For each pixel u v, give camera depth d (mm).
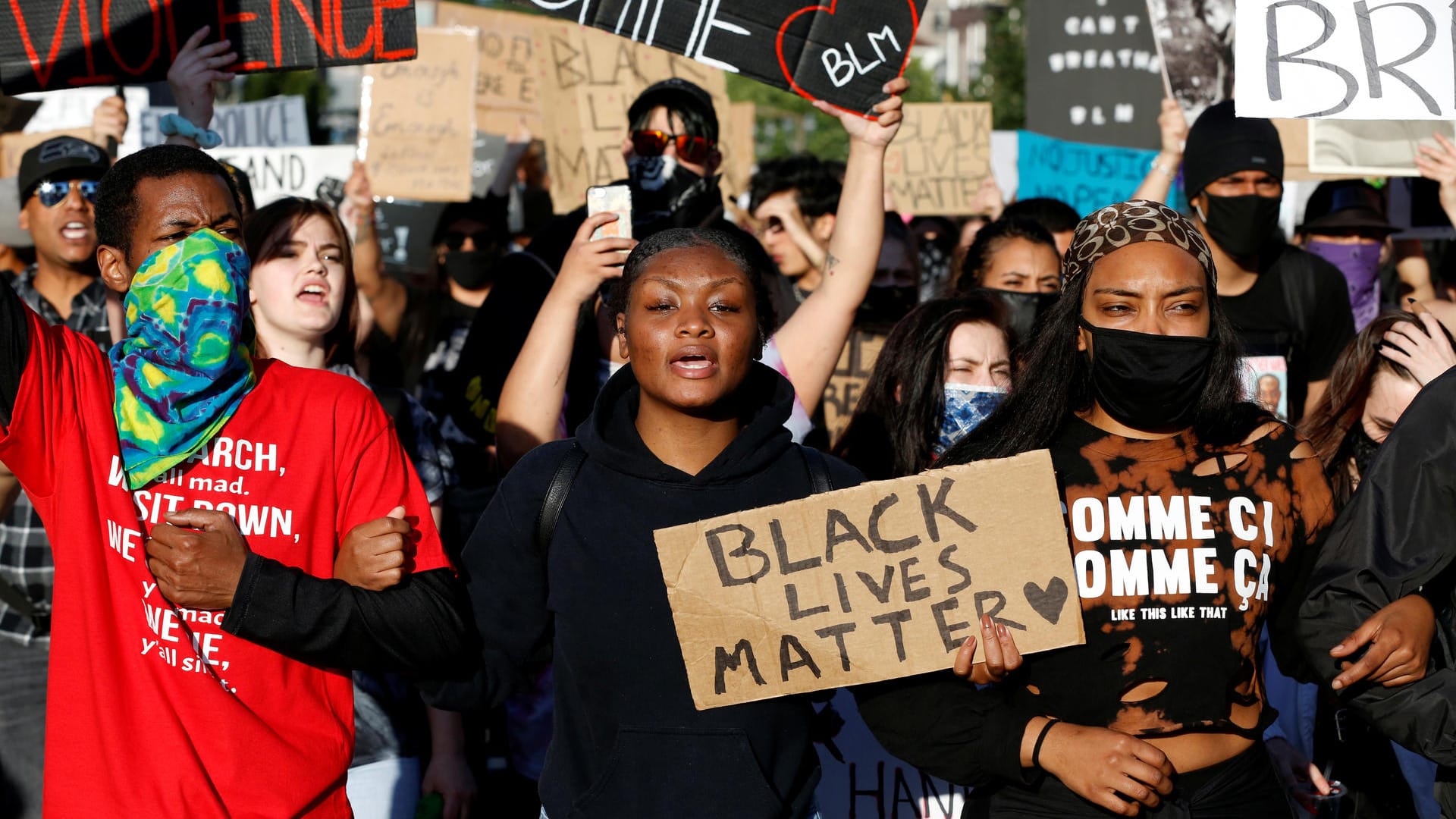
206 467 2701
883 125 3830
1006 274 4945
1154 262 2684
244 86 20422
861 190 3867
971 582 2658
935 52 43188
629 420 2828
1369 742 3600
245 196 4145
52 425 2639
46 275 4941
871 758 3510
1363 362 3680
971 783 2691
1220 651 2658
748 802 2627
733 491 2750
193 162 2797
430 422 3992
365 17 3785
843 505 2682
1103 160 7953
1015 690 2764
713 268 2715
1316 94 3521
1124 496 2723
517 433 3740
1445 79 3508
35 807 3977
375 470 2824
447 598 2711
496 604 2795
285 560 2703
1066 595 2641
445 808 4027
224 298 2668
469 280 6762
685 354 2688
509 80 9180
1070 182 7906
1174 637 2658
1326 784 3375
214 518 2592
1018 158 8062
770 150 25750
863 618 2660
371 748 3705
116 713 2555
